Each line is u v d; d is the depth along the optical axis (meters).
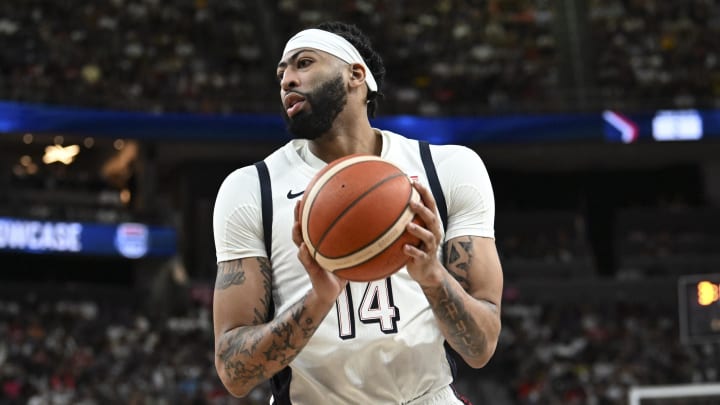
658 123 38.59
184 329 33.16
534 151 40.81
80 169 39.84
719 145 40.62
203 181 39.75
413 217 4.06
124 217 35.56
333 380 4.66
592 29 41.91
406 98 38.81
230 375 4.55
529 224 40.81
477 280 4.72
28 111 34.06
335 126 4.72
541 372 33.12
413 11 42.19
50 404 26.48
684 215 40.59
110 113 35.50
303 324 4.27
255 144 38.03
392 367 4.64
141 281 36.06
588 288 38.06
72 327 31.70
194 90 37.06
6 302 32.97
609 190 43.62
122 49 37.53
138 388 28.48
